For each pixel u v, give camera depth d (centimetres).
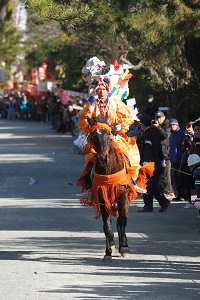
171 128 2114
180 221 1730
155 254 1337
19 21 7488
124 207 1297
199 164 1521
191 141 1969
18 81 9869
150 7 2028
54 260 1291
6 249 1395
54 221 1731
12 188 2405
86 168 1309
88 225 1673
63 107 5656
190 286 1085
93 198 1291
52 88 7931
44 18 2055
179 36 1994
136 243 1450
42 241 1479
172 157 2106
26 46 7800
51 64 6234
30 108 8256
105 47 3322
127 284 1098
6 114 9088
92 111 1296
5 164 3219
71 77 5575
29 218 1773
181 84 2716
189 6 1983
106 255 1273
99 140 1228
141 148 1911
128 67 1366
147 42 2278
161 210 1875
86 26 2419
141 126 1941
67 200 2102
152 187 1858
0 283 1110
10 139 4972
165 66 2641
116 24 2078
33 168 3033
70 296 1023
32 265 1248
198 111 2830
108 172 1259
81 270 1204
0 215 1823
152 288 1072
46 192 2295
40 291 1055
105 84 1303
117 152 1268
